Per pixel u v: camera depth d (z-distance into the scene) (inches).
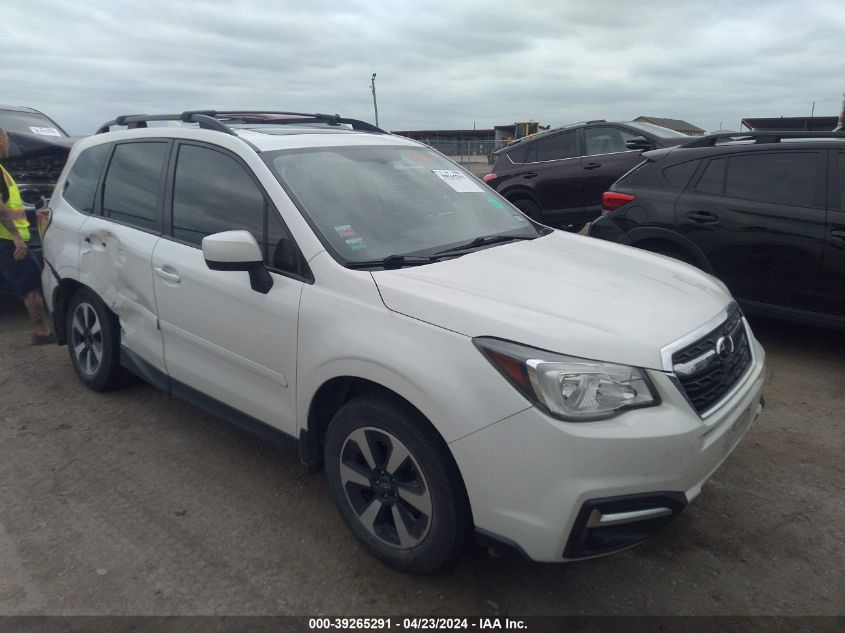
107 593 106.6
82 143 187.3
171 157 149.8
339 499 116.0
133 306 156.3
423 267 115.6
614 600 104.7
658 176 232.7
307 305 113.5
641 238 231.5
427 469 99.3
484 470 92.3
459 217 142.9
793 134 207.6
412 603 104.4
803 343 220.5
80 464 147.6
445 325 98.3
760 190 207.0
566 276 117.0
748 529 121.9
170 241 144.6
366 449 108.7
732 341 110.3
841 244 188.1
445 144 1246.3
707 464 97.1
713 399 101.8
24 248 212.8
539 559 91.4
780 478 138.7
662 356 94.4
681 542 118.5
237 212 130.9
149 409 174.9
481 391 92.4
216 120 145.8
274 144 135.4
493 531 94.0
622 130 377.1
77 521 126.2
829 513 126.3
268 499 133.3
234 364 130.6
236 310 126.4
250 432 131.3
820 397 177.6
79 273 171.0
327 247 116.4
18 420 169.2
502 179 418.0
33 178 301.7
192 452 152.6
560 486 88.4
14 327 251.6
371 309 106.0
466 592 106.5
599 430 88.4
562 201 395.2
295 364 116.5
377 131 177.8
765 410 170.7
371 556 114.9
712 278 132.4
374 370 102.0
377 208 131.6
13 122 391.2
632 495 89.4
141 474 143.3
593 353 92.0
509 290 107.3
